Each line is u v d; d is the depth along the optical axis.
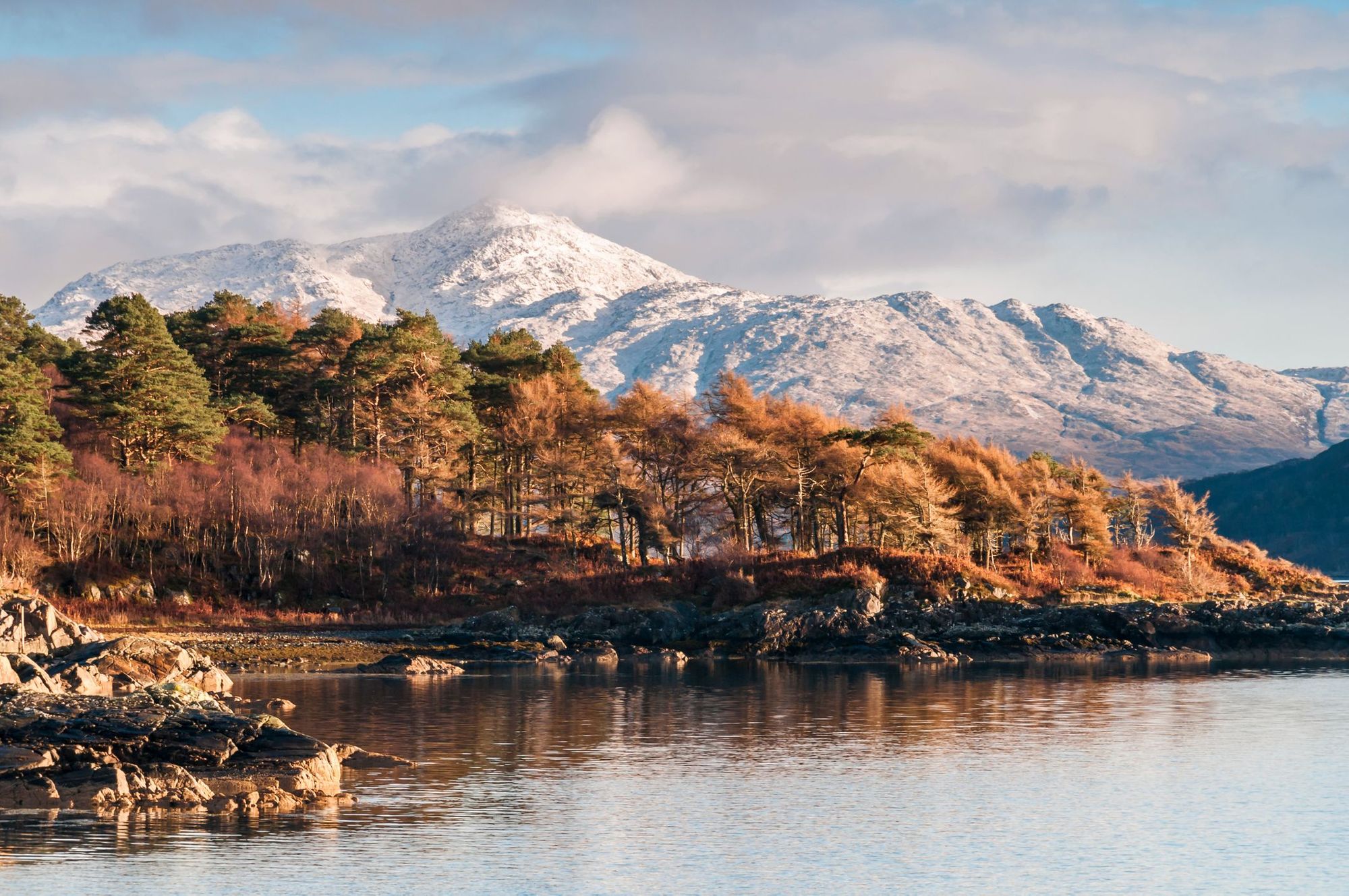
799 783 69.62
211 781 63.06
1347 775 72.50
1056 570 175.62
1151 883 50.88
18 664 89.31
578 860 53.12
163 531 168.25
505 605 167.75
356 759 74.56
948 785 69.50
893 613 155.12
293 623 159.25
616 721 93.06
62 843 53.50
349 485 176.50
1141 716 96.12
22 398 155.25
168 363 168.38
